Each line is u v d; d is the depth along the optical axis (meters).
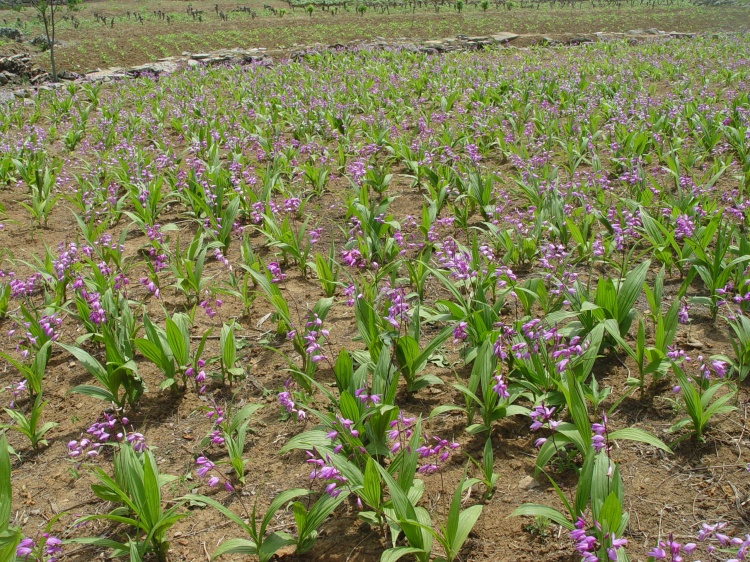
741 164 8.52
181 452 4.05
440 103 12.66
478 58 21.39
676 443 3.74
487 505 3.45
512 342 4.07
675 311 4.19
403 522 2.85
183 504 3.64
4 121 12.70
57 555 3.36
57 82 20.66
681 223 5.38
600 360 4.58
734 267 5.07
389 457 3.73
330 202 8.30
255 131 11.15
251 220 7.62
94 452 3.54
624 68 16.72
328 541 3.33
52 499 3.76
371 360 4.20
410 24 30.89
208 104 14.17
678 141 8.87
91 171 9.04
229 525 3.50
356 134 11.17
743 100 10.88
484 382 3.79
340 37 28.00
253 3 39.69
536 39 28.14
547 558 3.10
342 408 3.56
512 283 4.94
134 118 12.48
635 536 3.17
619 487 2.87
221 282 6.15
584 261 6.05
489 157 9.91
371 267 5.97
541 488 3.51
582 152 8.92
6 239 7.57
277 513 3.54
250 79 17.52
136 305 5.80
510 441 3.90
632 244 6.32
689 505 3.34
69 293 6.10
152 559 3.31
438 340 4.17
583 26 32.25
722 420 3.89
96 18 32.41
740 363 4.12
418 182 8.49
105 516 3.03
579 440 3.33
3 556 2.79
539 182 7.32
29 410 4.60
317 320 4.19
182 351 4.44
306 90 14.45
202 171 7.93
